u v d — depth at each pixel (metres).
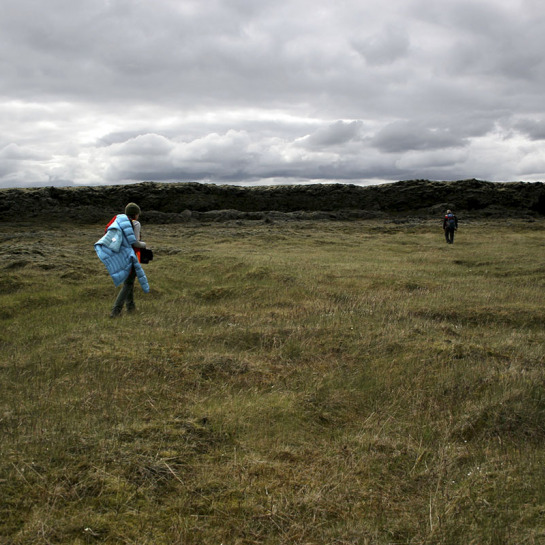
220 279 12.02
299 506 3.25
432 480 3.71
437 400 5.21
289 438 4.26
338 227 29.38
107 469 3.48
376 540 2.96
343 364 6.08
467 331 7.77
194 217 33.66
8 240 21.55
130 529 2.95
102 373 5.36
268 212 35.16
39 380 5.21
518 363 6.12
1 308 8.91
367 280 11.83
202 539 2.91
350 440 4.28
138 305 8.97
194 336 6.86
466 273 14.02
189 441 3.99
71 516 3.00
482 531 3.09
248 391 5.19
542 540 3.00
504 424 4.72
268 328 7.29
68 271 12.14
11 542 2.76
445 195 39.91
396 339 6.83
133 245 7.80
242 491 3.37
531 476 3.79
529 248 19.91
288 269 12.89
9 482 3.24
